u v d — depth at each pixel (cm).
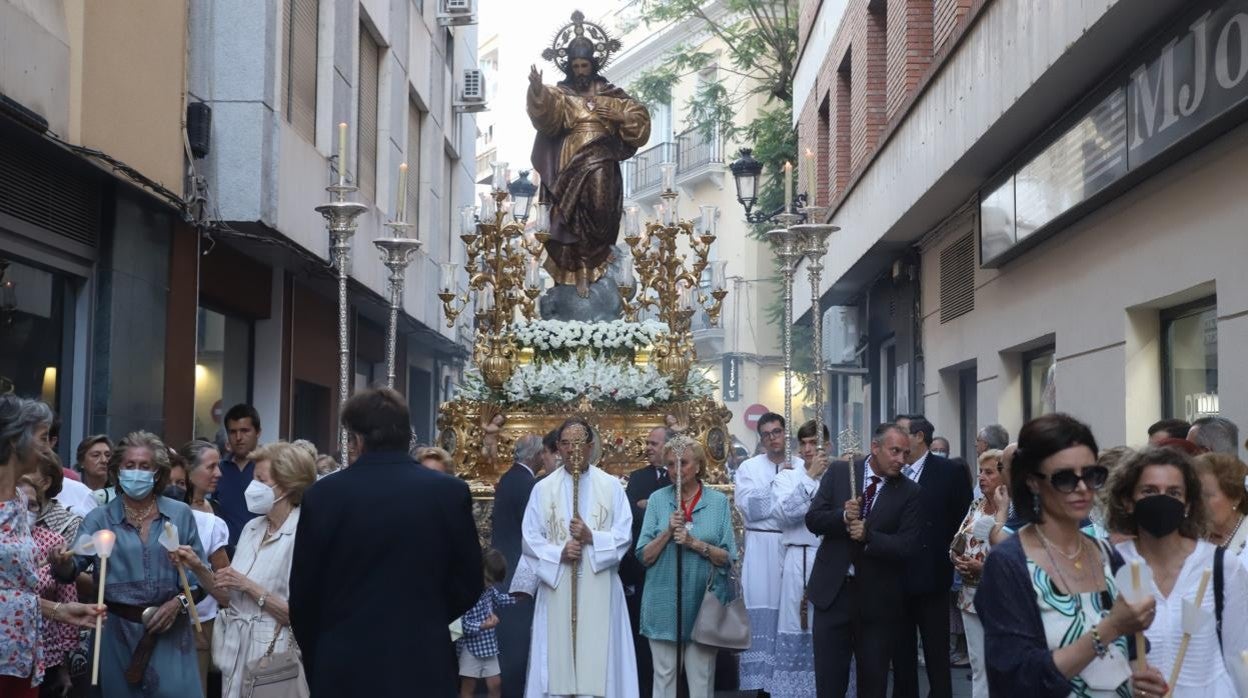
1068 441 455
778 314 3822
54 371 1152
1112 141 1055
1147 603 416
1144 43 1000
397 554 563
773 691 1039
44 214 1087
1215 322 1016
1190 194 980
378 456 582
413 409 2997
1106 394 1159
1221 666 475
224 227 1454
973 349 1625
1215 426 750
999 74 1224
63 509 750
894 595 903
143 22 1233
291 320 1822
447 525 573
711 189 4231
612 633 916
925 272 1884
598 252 1427
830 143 2373
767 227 3244
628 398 1257
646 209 4594
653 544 953
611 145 1422
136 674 697
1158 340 1116
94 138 1123
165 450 728
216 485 1002
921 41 1706
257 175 1442
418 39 2464
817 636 912
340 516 565
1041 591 452
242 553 755
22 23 988
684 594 962
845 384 2817
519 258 1360
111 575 699
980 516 860
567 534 923
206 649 848
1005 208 1381
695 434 1274
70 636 720
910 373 1964
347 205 1003
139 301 1253
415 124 2520
